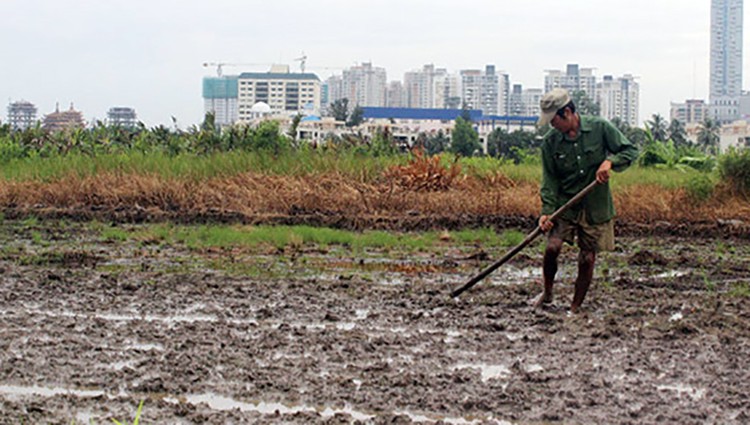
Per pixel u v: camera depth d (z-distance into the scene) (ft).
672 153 92.58
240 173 61.36
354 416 16.88
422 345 22.07
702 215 53.42
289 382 18.76
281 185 58.44
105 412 16.90
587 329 23.95
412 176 62.23
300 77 512.22
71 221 52.47
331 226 51.34
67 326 24.02
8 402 17.29
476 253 39.32
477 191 60.29
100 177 60.23
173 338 22.68
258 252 40.34
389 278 33.50
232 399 17.89
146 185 57.16
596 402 17.52
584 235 25.84
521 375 19.39
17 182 60.75
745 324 24.77
